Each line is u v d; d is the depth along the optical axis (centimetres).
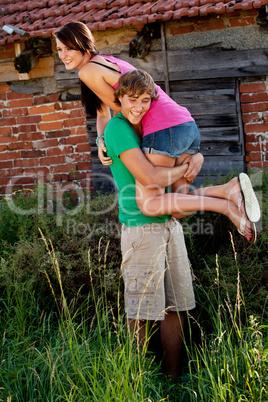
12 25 616
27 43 597
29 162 646
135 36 545
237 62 534
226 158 555
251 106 543
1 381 269
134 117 282
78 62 315
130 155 280
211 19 538
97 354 295
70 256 374
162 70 566
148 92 277
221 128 553
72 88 611
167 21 553
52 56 610
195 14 508
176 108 294
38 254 368
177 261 308
